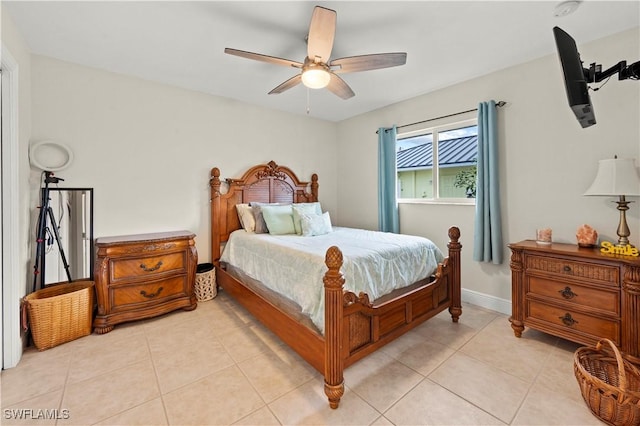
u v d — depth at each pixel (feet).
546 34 6.94
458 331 7.86
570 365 6.23
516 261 7.49
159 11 6.04
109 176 8.88
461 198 10.25
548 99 7.97
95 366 6.22
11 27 6.20
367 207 13.32
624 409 4.34
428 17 6.24
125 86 9.11
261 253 8.30
